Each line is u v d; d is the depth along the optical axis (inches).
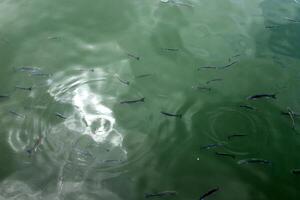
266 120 166.6
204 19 201.9
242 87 176.2
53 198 146.8
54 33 192.9
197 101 171.5
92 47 187.8
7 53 183.3
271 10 208.5
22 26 195.0
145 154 157.4
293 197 149.6
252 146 159.8
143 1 209.6
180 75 179.2
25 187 148.5
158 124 164.7
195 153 157.9
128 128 163.6
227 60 185.2
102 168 153.3
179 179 152.1
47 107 167.5
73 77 176.9
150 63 182.9
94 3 207.3
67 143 158.9
